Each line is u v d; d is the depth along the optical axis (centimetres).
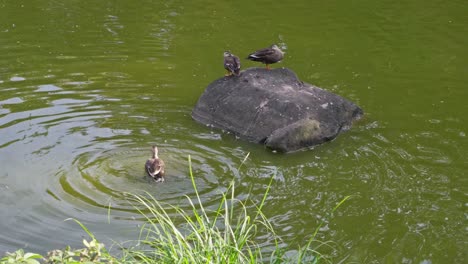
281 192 947
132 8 1820
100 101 1251
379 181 989
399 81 1387
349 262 789
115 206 896
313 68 1446
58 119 1166
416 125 1184
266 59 1277
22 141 1078
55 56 1471
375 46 1582
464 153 1080
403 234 852
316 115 1155
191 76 1391
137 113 1209
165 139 1110
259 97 1188
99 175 977
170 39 1598
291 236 836
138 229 845
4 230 837
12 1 1845
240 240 734
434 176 1005
